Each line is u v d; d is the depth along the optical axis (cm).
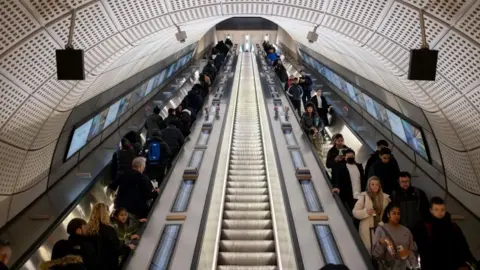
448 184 1009
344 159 920
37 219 846
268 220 995
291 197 978
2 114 743
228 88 2188
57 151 1012
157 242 797
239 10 1020
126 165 1051
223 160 1259
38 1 646
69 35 703
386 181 869
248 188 1167
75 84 922
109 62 1013
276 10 1023
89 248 579
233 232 944
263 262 856
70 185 1025
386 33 888
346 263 722
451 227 648
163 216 894
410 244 630
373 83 1424
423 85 913
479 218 867
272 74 2584
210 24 1503
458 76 774
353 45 1111
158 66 1972
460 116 847
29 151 876
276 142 1347
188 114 1451
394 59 953
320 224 850
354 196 877
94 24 816
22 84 747
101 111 1261
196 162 1197
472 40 682
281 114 1677
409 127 1180
